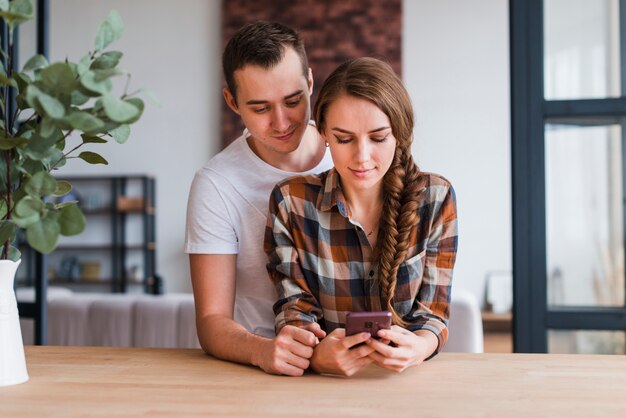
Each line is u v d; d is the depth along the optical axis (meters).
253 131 1.40
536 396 0.99
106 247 6.89
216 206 1.50
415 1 6.57
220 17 6.86
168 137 6.93
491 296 6.29
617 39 1.96
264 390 1.03
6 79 1.01
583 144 1.98
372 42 6.55
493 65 6.52
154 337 3.07
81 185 7.12
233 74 1.36
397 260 1.32
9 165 1.01
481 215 6.52
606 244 1.99
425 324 1.30
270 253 1.41
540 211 1.96
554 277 1.99
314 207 1.38
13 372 1.06
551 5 1.97
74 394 1.00
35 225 0.95
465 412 0.91
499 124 6.52
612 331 1.95
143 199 6.83
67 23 7.00
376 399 0.98
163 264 6.95
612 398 0.98
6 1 0.99
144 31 6.94
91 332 3.12
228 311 1.44
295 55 1.35
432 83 6.57
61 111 0.92
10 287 1.07
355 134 1.19
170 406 0.94
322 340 1.15
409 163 1.37
